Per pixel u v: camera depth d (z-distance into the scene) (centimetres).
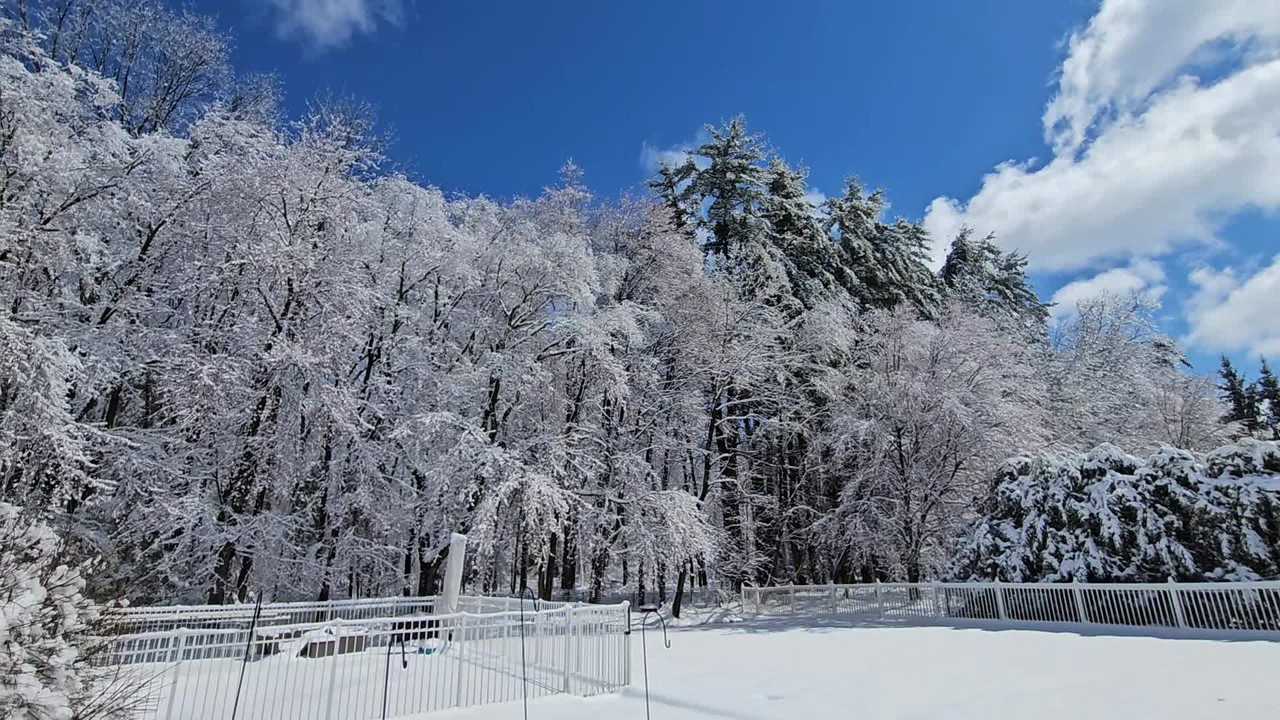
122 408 1573
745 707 690
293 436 1438
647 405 2111
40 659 406
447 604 1126
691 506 1745
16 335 1021
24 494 1040
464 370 1738
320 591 1529
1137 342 2909
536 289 1788
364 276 1617
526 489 1469
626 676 821
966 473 2044
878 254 2862
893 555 2052
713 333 2170
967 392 2000
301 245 1436
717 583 2369
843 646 1152
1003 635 1172
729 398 2359
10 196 1210
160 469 1332
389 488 1605
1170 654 872
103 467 1297
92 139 1391
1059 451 1897
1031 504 1455
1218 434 2591
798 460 2459
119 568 1180
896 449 2064
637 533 1748
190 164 1622
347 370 1558
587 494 1855
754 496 2247
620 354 2025
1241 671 737
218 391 1278
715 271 2342
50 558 492
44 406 1023
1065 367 2744
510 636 948
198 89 1973
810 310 2359
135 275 1505
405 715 686
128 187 1434
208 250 1558
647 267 2300
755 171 2588
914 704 677
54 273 1305
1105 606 1205
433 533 1598
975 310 2639
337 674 876
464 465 1509
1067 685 729
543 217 2147
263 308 1503
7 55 1305
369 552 1552
